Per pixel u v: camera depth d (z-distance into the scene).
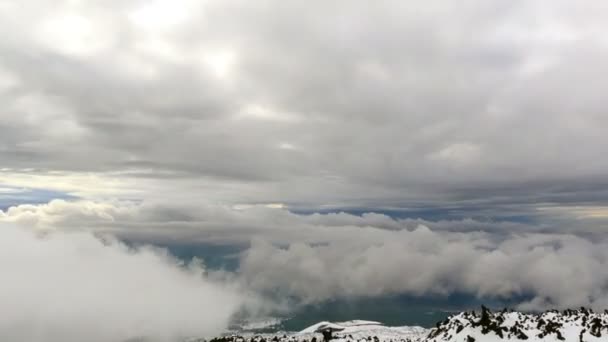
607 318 184.38
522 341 165.75
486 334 175.88
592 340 163.00
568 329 175.50
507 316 190.88
